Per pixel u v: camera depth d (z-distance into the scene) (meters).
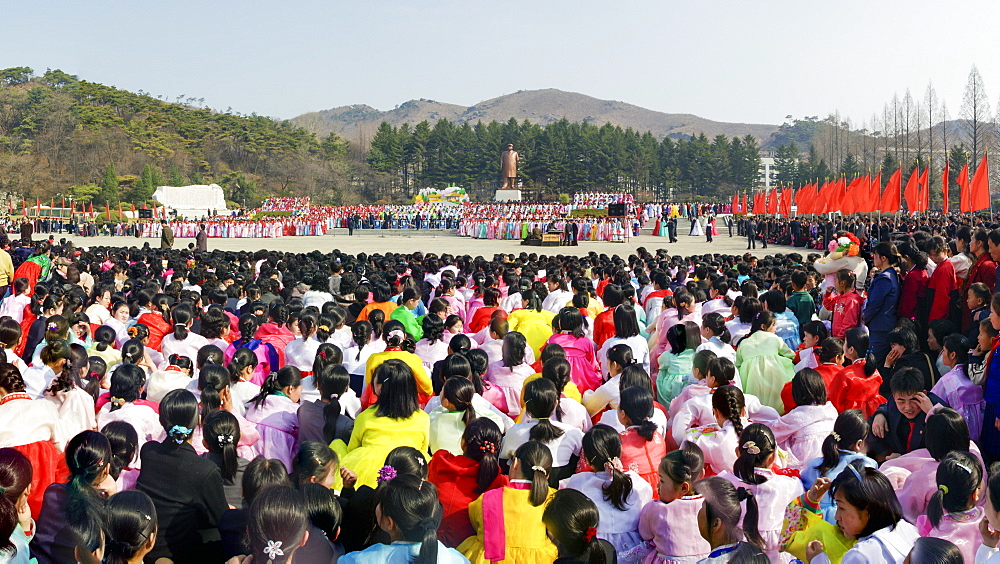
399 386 6.31
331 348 7.97
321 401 6.95
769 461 5.38
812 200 47.53
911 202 35.41
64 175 129.62
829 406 6.78
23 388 5.91
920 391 6.55
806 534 4.98
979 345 7.71
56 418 5.95
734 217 74.94
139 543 4.16
